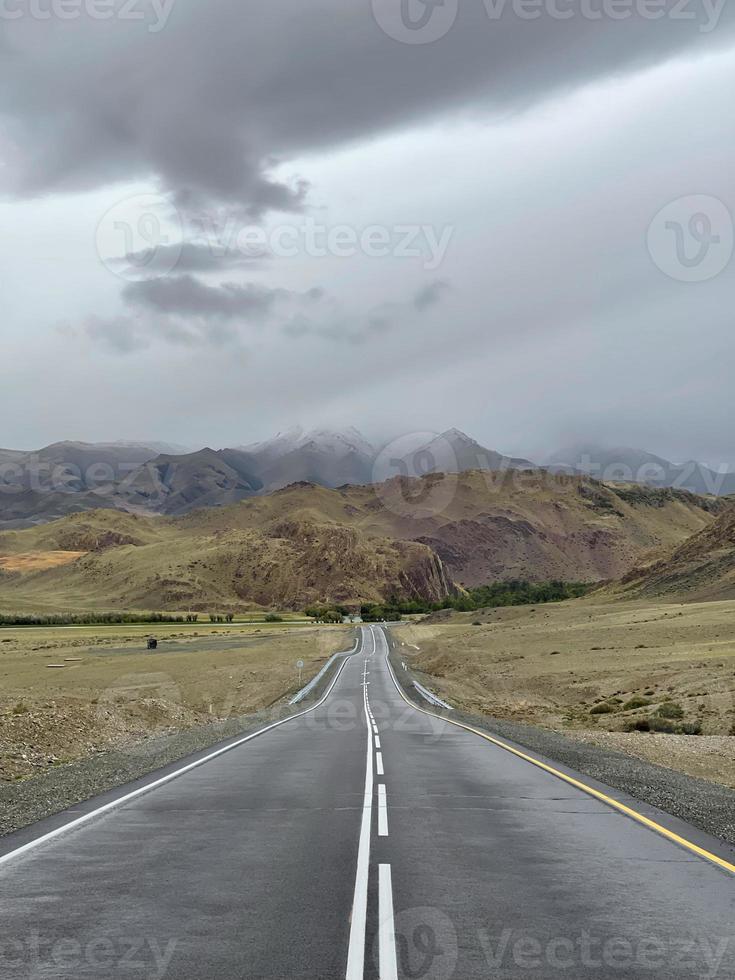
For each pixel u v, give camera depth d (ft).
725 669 157.99
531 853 31.60
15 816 39.63
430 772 56.59
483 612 588.50
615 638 267.59
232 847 32.60
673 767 66.90
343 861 30.17
